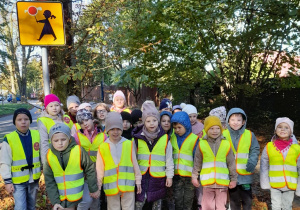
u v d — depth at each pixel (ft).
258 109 38.19
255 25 23.97
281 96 37.22
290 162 10.10
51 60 16.11
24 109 10.07
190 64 32.32
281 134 10.23
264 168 10.60
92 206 11.08
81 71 14.71
